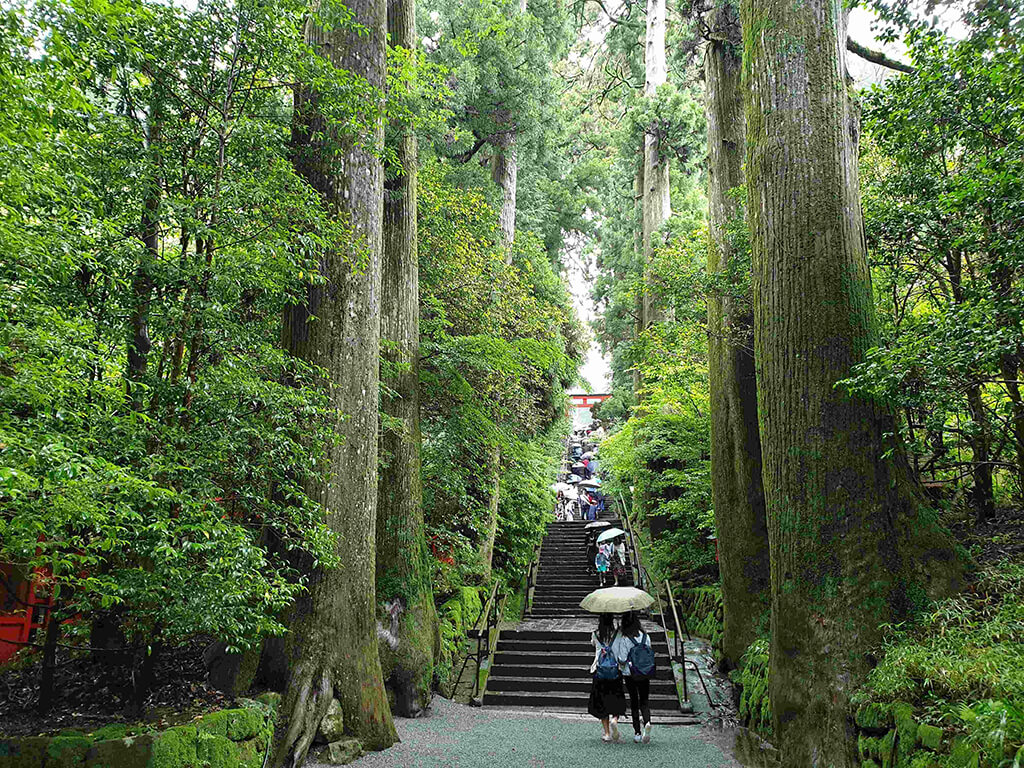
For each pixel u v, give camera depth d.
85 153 4.30
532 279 16.72
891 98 6.35
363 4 6.96
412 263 9.30
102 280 4.43
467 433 10.95
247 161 5.08
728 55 10.56
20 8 3.51
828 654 5.30
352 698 5.83
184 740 3.89
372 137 6.81
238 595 4.00
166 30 4.55
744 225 9.48
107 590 3.88
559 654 10.30
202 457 4.30
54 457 2.85
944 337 4.27
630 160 24.73
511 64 15.23
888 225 6.67
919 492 5.90
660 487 14.67
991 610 4.85
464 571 12.37
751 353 9.96
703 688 9.08
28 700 4.50
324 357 6.25
